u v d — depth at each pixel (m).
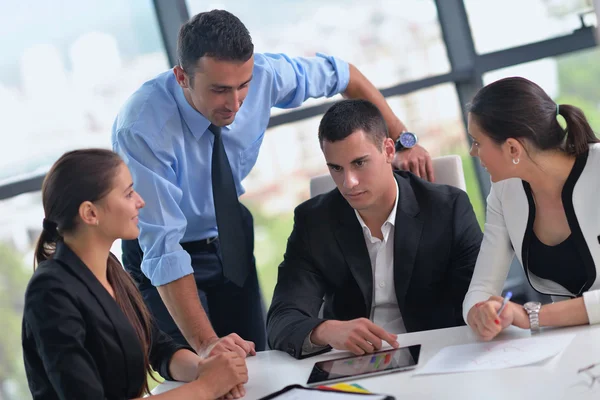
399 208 2.33
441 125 3.91
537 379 1.52
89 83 3.39
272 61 2.67
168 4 3.44
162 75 2.46
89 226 1.79
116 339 1.79
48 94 3.33
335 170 2.23
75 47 3.36
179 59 2.26
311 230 2.36
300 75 2.75
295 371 1.88
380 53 3.78
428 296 2.35
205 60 2.17
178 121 2.40
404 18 3.79
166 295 2.26
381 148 2.23
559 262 2.02
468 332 1.93
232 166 2.61
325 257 2.34
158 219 2.26
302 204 2.45
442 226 2.33
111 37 3.40
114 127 2.41
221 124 2.30
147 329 1.97
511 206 2.06
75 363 1.67
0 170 3.28
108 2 3.39
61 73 3.34
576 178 1.92
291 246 2.39
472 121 1.94
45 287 1.72
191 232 2.56
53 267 1.76
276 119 3.60
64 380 1.66
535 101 1.88
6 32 3.25
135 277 2.54
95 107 3.41
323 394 1.62
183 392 1.72
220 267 2.60
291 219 3.77
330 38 3.71
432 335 1.96
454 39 3.84
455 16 3.82
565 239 1.99
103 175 1.79
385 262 2.35
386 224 2.33
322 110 3.66
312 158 3.75
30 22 3.28
